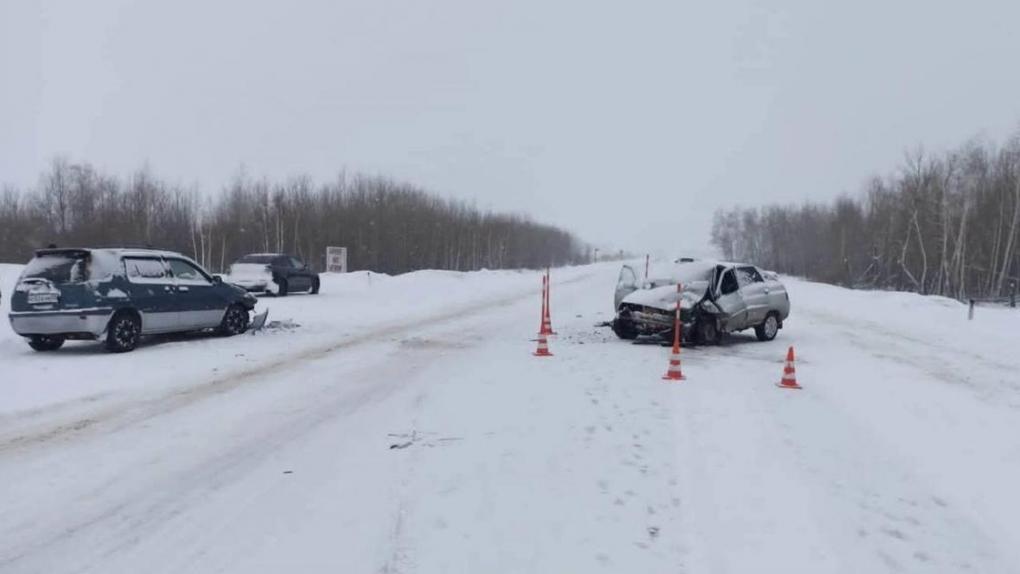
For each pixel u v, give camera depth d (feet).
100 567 14.64
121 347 42.04
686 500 18.92
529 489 19.17
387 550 15.46
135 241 180.75
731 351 47.42
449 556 15.23
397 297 89.97
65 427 25.31
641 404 29.43
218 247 188.24
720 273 51.34
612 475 20.51
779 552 16.06
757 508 18.57
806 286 150.20
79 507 17.81
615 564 15.12
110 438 23.93
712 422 26.91
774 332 54.90
